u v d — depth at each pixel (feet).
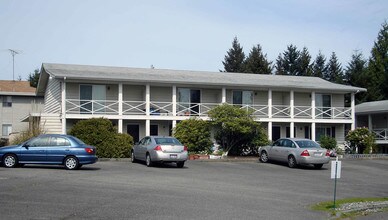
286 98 116.37
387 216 35.91
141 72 107.14
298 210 36.37
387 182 61.16
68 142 59.93
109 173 56.39
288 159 77.36
